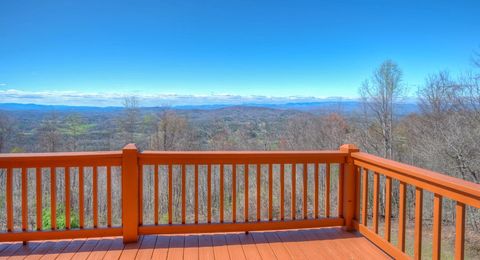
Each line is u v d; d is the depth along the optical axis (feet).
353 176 9.72
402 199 7.34
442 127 36.70
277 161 9.46
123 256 7.90
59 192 36.06
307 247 8.55
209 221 9.26
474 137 33.22
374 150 46.93
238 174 38.19
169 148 47.03
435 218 6.23
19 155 8.26
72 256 7.87
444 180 5.81
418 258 6.70
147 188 39.78
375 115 46.96
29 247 8.42
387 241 7.98
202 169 39.42
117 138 44.19
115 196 37.37
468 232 30.99
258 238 9.21
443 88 37.50
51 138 40.81
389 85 47.70
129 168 8.70
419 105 40.86
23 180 8.40
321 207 35.24
